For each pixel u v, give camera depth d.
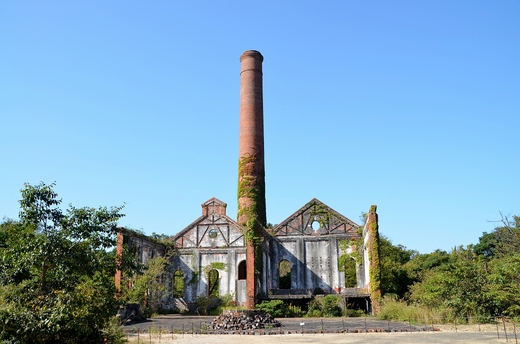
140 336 22.20
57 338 13.86
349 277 51.09
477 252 57.22
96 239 16.36
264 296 40.56
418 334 21.27
